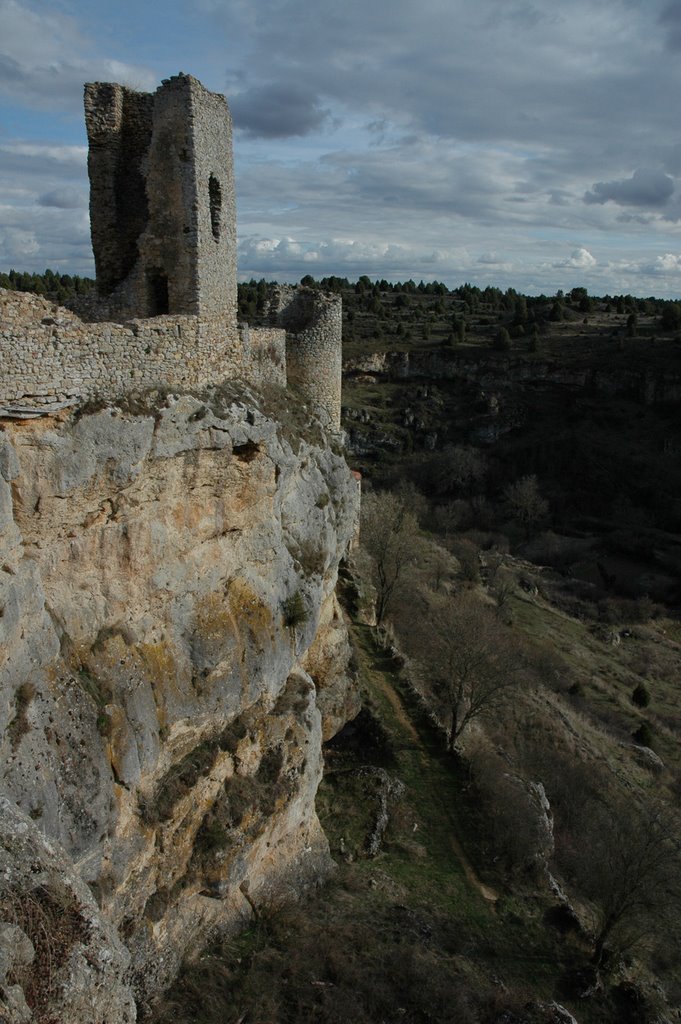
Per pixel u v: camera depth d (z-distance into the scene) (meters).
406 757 27.39
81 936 8.09
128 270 19.06
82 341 12.68
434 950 18.86
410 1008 16.55
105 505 13.22
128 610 14.19
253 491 17.38
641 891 20.86
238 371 18.61
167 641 15.23
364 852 22.25
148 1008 13.89
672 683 45.94
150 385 14.47
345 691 26.73
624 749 35.22
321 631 25.28
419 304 152.38
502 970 19.16
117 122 18.19
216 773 16.14
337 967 16.83
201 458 15.43
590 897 23.83
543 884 23.14
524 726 33.81
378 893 20.52
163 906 14.56
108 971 7.98
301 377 28.61
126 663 13.82
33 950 7.62
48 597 12.58
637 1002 19.84
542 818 25.27
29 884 8.18
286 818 18.09
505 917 21.31
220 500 16.42
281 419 20.33
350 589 38.31
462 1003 16.88
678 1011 20.38
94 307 17.97
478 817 25.02
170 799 14.70
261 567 18.36
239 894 17.31
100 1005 7.74
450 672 30.58
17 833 8.59
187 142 16.27
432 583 49.06
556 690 40.00
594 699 40.97
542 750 31.56
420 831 24.09
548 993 19.03
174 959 14.98
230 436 15.99
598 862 23.84
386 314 138.38
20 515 11.86
